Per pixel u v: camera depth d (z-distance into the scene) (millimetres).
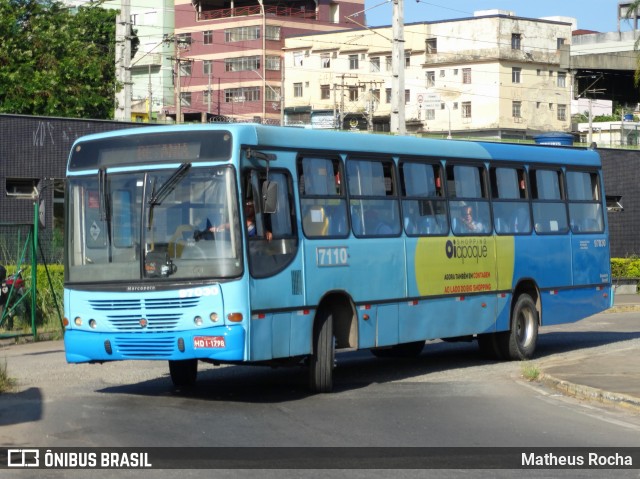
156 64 100188
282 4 103875
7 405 12766
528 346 18422
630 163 42656
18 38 42938
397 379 15859
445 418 12078
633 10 46125
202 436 10742
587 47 67938
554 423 11797
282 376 16219
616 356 17891
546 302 18891
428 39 97188
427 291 15977
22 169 28578
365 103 98688
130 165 13297
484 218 17438
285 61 102562
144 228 13086
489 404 13203
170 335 12859
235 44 100938
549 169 19219
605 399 13367
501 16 94438
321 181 14289
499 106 93812
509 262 17891
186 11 102312
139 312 12992
